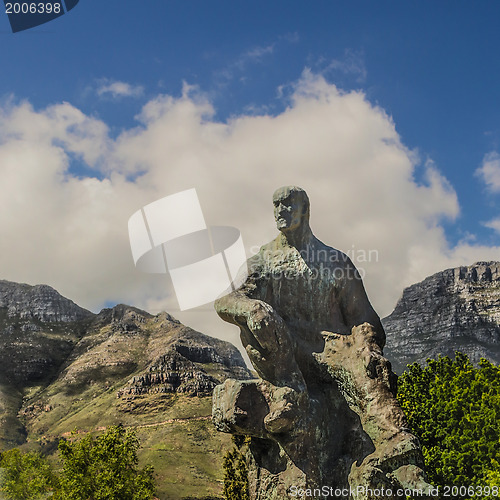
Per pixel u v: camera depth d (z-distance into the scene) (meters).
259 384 5.82
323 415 5.77
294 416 5.50
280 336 5.71
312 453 5.58
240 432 5.69
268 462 5.82
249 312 5.71
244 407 5.69
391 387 5.66
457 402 13.23
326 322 6.19
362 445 5.54
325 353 6.02
